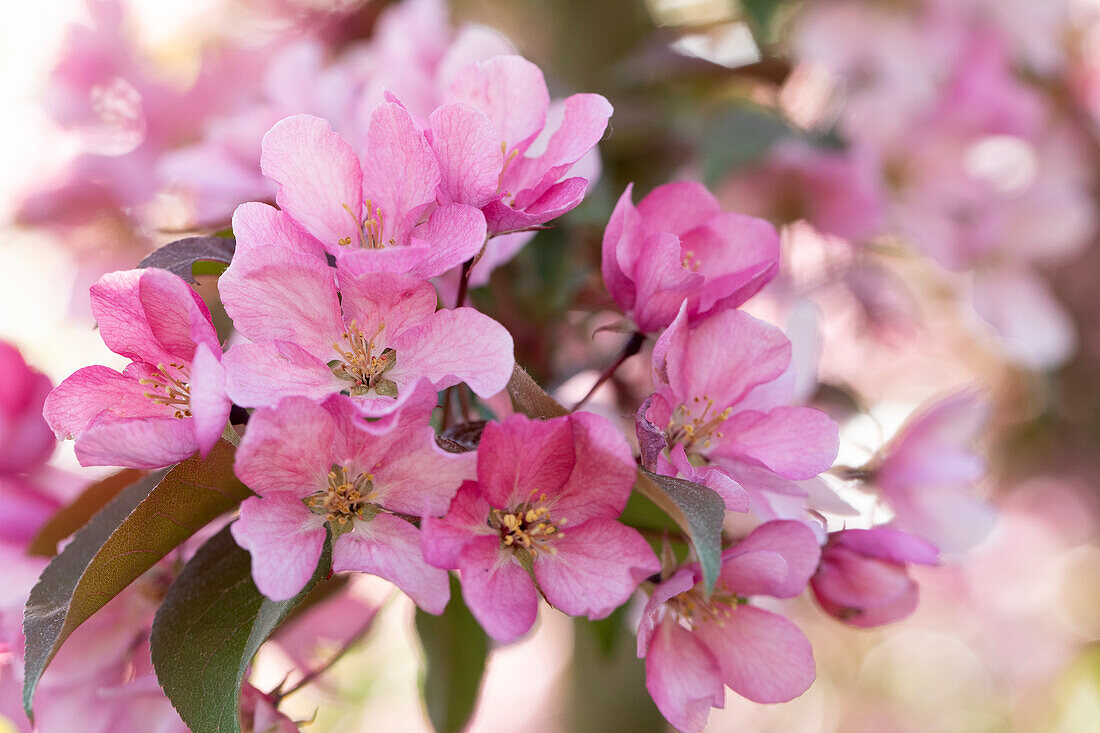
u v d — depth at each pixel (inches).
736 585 20.2
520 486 19.5
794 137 26.1
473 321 19.6
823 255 29.5
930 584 48.8
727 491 19.9
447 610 23.2
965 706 59.0
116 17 27.8
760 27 27.3
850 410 24.9
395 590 22.5
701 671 20.3
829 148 26.7
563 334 25.9
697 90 29.5
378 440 19.4
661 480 19.5
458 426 20.4
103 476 22.5
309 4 31.3
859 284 29.7
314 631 23.8
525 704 56.2
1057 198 29.6
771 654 20.3
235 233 19.5
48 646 19.9
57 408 20.0
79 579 19.8
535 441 19.3
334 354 19.7
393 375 19.7
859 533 21.2
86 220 27.6
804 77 28.9
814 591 21.4
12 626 21.4
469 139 19.7
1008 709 56.2
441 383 19.5
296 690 21.4
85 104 27.6
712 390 20.6
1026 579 46.9
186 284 19.3
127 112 27.8
